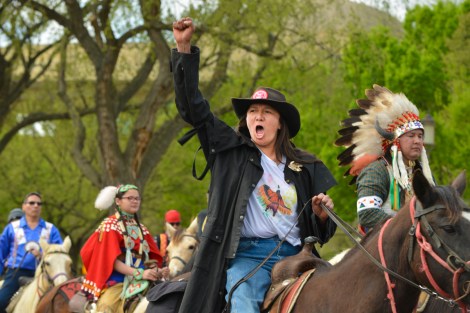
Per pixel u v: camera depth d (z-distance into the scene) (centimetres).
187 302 608
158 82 2456
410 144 664
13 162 3600
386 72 2344
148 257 1000
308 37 2408
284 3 2298
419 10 3011
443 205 520
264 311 606
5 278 1345
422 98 2333
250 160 630
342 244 2025
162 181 3428
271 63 2419
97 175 2575
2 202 3591
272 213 630
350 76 2458
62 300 1146
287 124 655
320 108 2486
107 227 987
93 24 2411
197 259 615
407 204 558
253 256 630
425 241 521
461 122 2427
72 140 3428
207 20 2250
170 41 2500
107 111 2462
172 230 1357
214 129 628
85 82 2838
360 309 556
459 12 2980
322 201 624
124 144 3494
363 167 679
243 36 2341
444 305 651
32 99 3275
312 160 652
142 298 966
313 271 602
